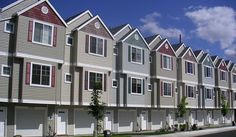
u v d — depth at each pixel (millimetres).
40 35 26859
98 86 28484
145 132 35281
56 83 27609
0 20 25156
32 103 26328
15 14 25688
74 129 31172
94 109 28219
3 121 26031
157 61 39094
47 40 27297
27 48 25906
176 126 39875
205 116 51719
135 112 38031
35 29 26578
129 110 37469
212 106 50344
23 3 27062
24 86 25484
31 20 26391
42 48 26844
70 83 29641
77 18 31031
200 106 47531
